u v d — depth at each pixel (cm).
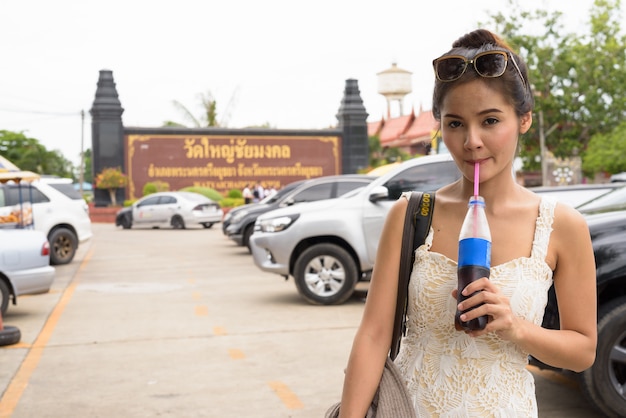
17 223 1523
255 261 1026
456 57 178
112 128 4075
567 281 187
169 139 4150
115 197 4088
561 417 506
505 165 183
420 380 186
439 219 189
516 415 180
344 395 191
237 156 4225
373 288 194
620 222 479
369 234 972
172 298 1098
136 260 1705
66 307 1025
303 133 4297
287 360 689
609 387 462
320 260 991
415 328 189
